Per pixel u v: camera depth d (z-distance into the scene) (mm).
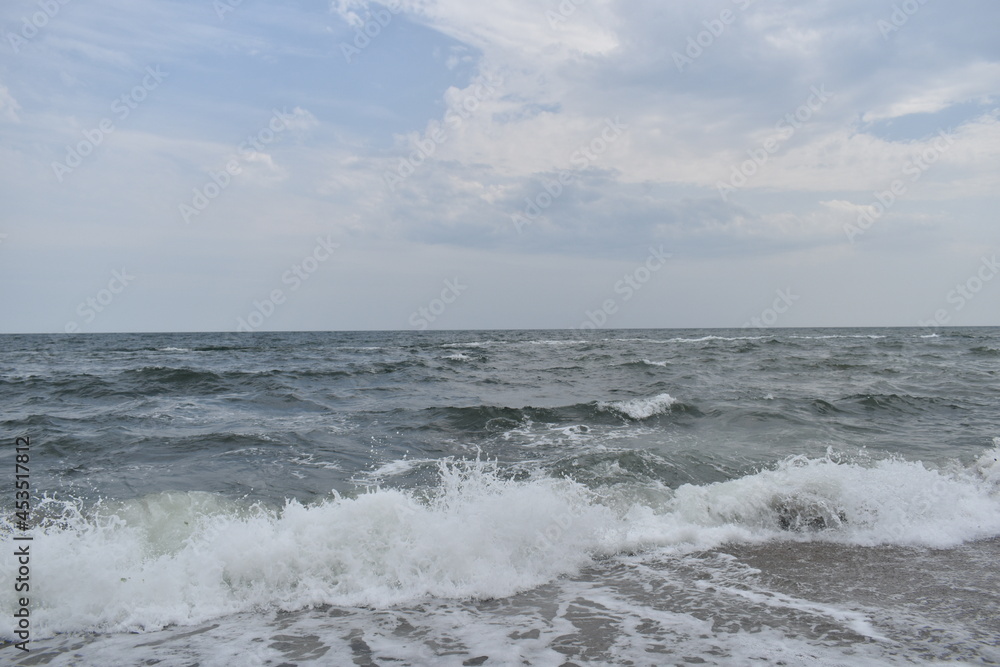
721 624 4117
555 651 3738
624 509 6668
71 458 9055
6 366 25828
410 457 9336
